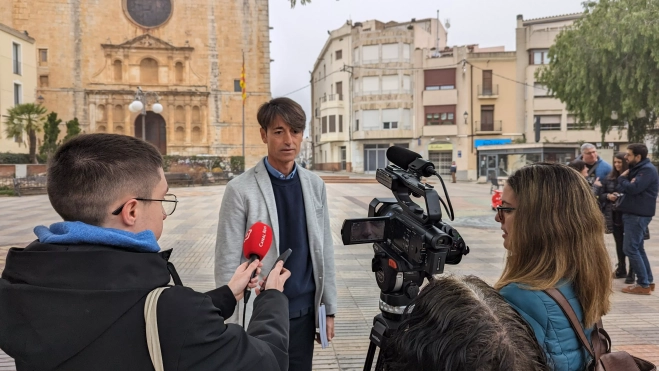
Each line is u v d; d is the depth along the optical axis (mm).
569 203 1657
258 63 42875
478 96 40688
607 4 22016
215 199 20062
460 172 41312
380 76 43625
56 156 1308
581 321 1616
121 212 1291
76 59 40281
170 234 10484
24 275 1154
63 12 40000
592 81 22422
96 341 1110
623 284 6293
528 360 1036
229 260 2477
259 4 42688
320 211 2736
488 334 1002
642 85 20531
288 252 1785
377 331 2162
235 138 42719
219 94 42344
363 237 2141
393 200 2350
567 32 25375
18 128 31922
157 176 1377
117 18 40875
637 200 5766
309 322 2627
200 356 1145
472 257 8047
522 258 1738
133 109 22094
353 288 6043
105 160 1269
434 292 1122
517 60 40375
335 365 3771
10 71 35219
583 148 7184
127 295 1146
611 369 1584
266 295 1564
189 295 1208
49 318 1108
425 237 1878
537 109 39875
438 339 1015
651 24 20031
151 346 1126
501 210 1870
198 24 41969
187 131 41969
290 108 2568
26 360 1125
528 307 1579
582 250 1619
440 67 42062
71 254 1145
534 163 1885
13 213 15039
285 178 2645
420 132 42688
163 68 41625
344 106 47062
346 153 47031
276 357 1319
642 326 4656
